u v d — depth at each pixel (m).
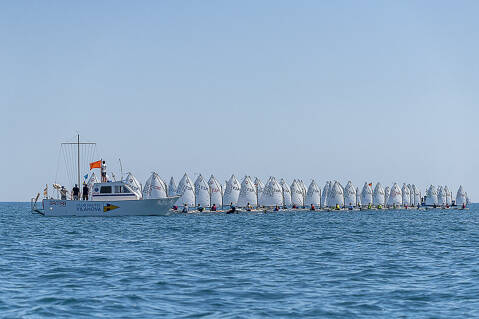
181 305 34.59
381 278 44.81
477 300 35.75
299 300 36.16
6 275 46.12
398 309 33.44
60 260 55.81
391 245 73.50
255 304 34.91
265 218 167.88
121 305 34.47
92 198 132.88
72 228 102.56
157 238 83.00
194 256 59.78
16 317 31.39
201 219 152.50
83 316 31.75
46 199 134.38
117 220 125.50
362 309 33.47
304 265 52.62
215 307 34.03
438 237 88.69
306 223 137.62
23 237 84.19
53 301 35.56
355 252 64.25
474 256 59.66
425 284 41.78
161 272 47.84
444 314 32.12
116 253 62.16
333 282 42.97
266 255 61.09
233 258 58.19
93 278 44.62
